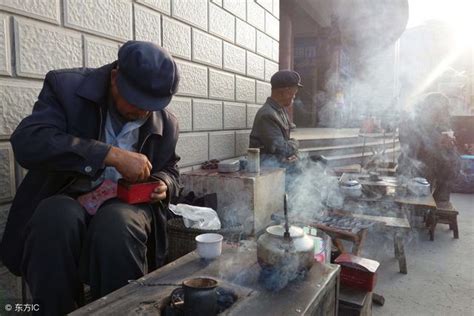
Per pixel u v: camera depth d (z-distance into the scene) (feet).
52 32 6.61
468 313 8.01
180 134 10.47
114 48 8.00
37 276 4.22
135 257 4.59
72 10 6.96
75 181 5.17
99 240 4.42
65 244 4.27
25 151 4.48
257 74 15.11
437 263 10.73
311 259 4.54
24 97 6.20
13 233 4.98
